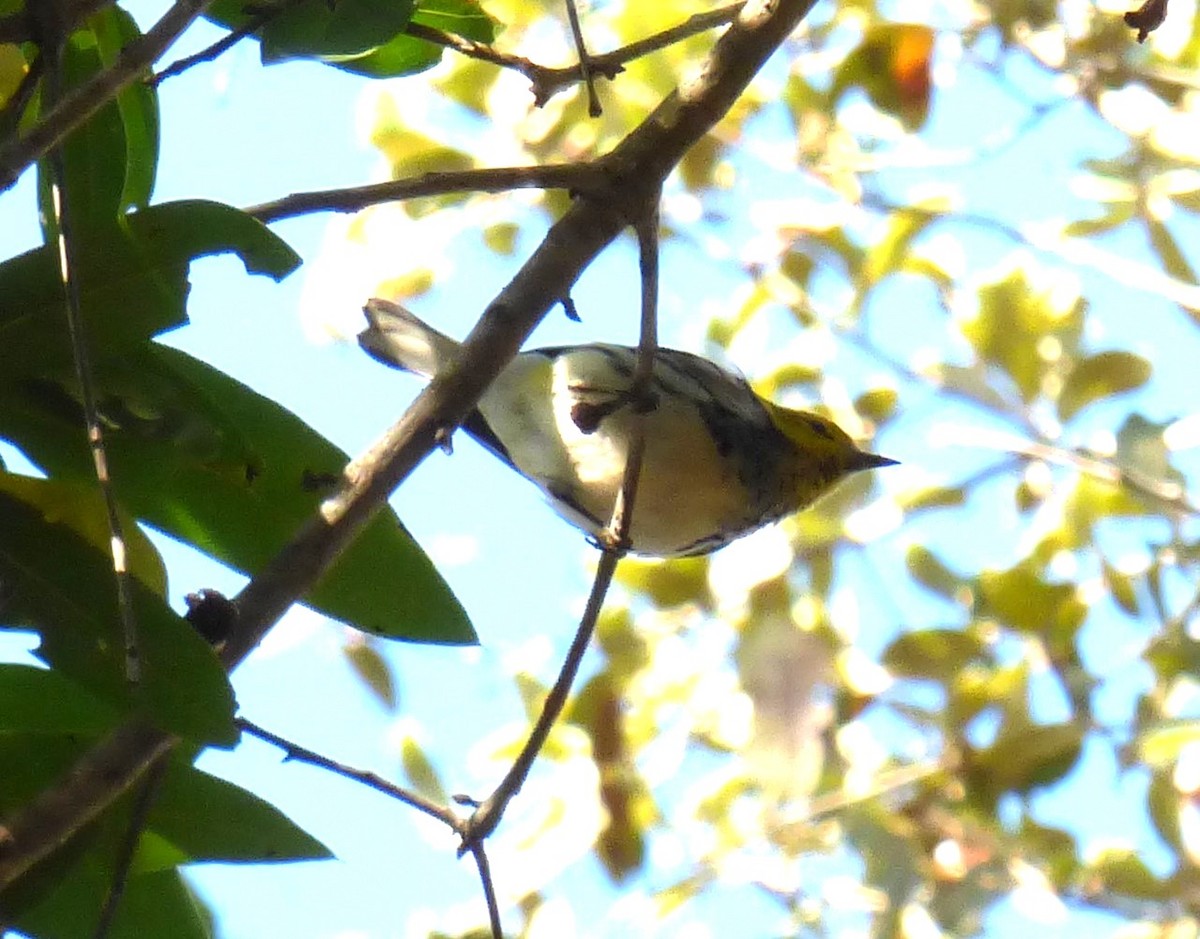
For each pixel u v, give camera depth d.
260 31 5.95
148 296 4.92
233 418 5.61
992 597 12.50
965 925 10.89
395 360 8.59
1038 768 11.69
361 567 5.80
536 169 5.95
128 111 5.95
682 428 8.53
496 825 5.39
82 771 4.74
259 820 5.73
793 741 9.66
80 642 4.74
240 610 4.96
